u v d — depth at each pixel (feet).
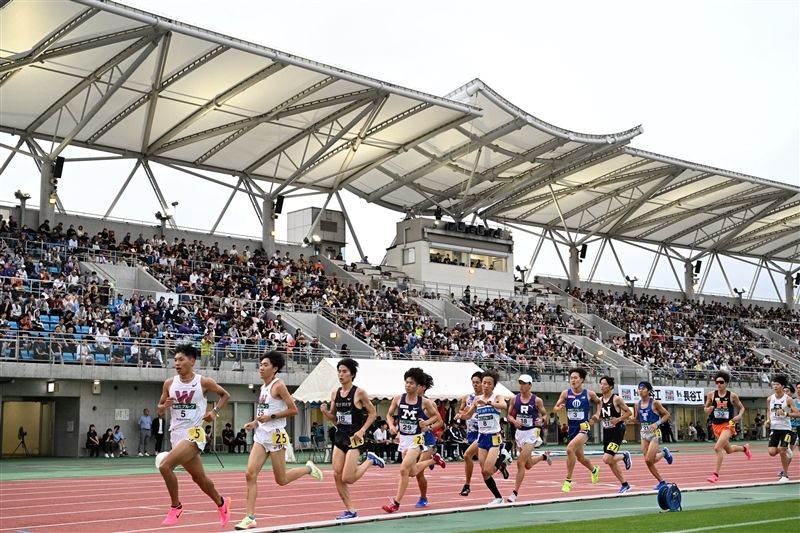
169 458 36.42
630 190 197.47
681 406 171.94
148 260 141.08
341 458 40.63
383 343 141.28
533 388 147.33
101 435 112.06
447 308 172.76
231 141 151.84
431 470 83.15
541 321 181.78
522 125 153.99
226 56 118.42
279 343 127.24
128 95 129.80
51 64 117.08
